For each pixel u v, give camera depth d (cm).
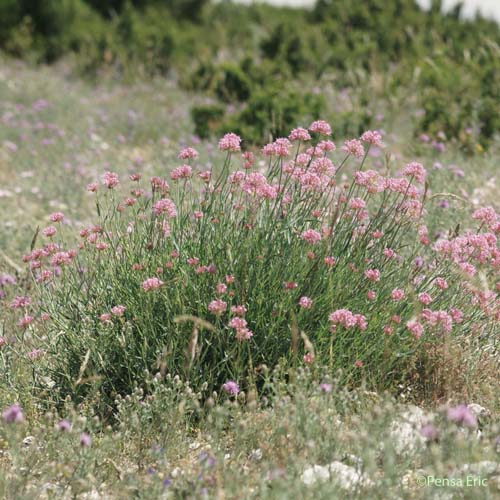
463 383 649
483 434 549
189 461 577
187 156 730
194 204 761
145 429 605
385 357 633
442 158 1257
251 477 530
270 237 693
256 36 3095
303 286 663
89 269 739
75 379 680
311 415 545
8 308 810
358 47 2438
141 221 763
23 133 1783
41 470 572
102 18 3672
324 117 1578
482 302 673
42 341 728
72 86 2512
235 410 597
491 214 702
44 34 3147
